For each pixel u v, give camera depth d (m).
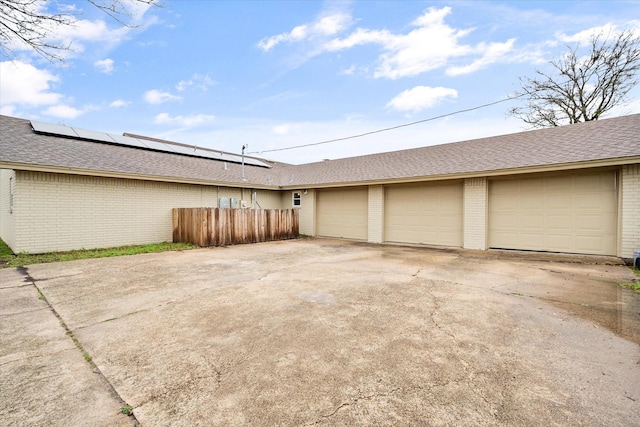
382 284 5.29
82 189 8.99
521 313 3.82
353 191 13.02
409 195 11.30
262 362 2.63
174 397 2.15
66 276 5.86
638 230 7.14
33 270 6.38
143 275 5.98
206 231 10.24
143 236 10.43
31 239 8.10
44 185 8.30
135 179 10.11
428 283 5.36
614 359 2.67
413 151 13.60
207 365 2.58
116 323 3.52
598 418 1.92
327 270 6.51
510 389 2.23
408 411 1.99
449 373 2.45
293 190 15.04
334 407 2.04
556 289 4.95
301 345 2.94
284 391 2.21
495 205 9.55
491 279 5.66
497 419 1.91
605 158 7.19
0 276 5.85
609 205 7.81
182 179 11.05
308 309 3.98
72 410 2.01
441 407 2.03
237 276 5.91
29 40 4.77
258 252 9.20
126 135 15.52
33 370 2.51
